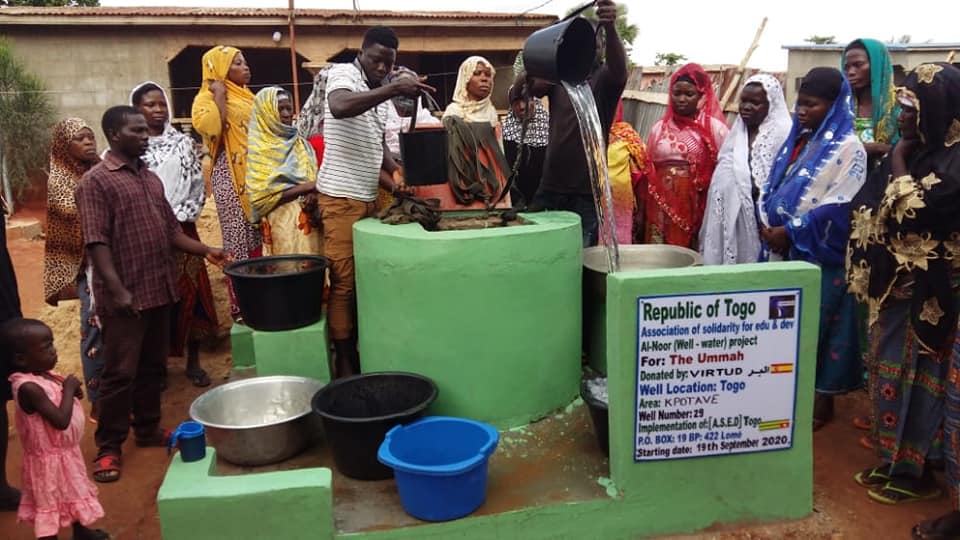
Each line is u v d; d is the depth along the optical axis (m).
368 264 3.52
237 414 3.65
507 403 3.49
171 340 4.97
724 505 3.12
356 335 4.27
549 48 3.45
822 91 3.79
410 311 3.40
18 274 8.92
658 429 2.99
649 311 2.89
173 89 14.45
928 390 3.12
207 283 5.04
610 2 3.69
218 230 10.43
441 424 3.07
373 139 4.02
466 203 4.11
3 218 3.41
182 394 4.91
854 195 3.65
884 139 4.62
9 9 13.30
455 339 3.38
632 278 2.86
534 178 5.07
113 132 3.59
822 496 3.37
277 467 3.31
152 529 3.31
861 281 3.25
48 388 2.98
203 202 5.04
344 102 3.63
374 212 4.18
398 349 3.48
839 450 3.82
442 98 18.14
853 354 3.89
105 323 3.67
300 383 3.68
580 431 3.51
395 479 2.97
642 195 5.06
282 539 2.74
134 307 3.68
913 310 3.03
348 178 3.96
